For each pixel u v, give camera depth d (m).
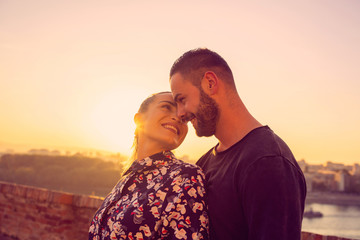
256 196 0.92
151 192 1.22
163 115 1.42
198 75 1.16
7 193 4.76
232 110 1.17
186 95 1.19
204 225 1.12
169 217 1.14
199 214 1.13
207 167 1.29
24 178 47.81
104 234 1.28
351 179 123.25
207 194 1.18
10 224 4.64
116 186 1.46
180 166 1.25
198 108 1.16
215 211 1.10
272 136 1.05
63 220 4.11
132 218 1.19
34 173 50.00
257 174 0.95
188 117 1.21
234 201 1.03
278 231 0.86
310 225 50.38
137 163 1.36
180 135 1.45
